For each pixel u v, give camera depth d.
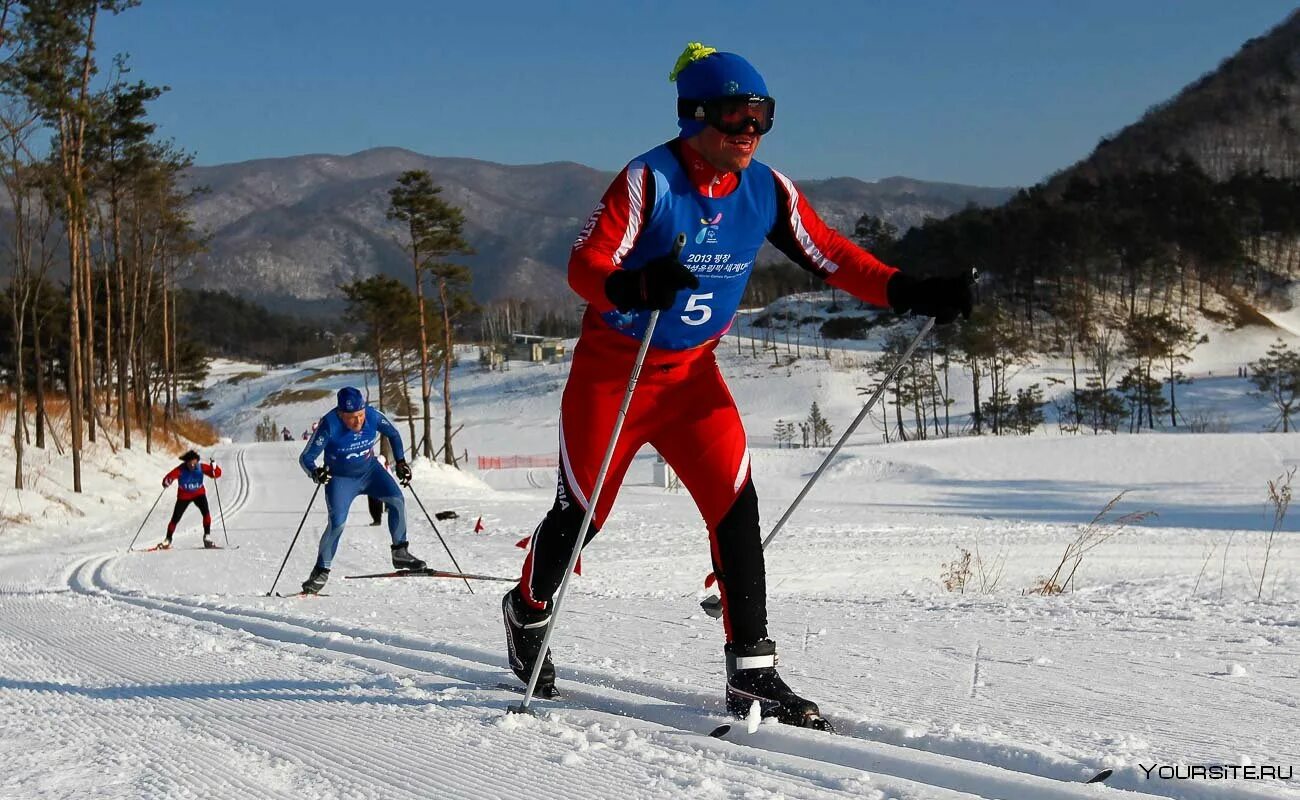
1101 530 18.36
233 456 44.88
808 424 88.25
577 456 3.62
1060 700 3.79
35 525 20.58
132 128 33.44
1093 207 132.12
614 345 3.50
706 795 2.67
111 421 38.88
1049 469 42.19
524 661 3.92
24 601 8.46
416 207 48.12
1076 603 7.65
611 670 4.39
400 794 2.80
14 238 24.00
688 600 7.76
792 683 4.18
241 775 3.04
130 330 43.22
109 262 40.06
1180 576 10.96
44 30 22.34
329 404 132.00
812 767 2.87
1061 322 112.19
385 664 4.74
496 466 65.62
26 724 3.80
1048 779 2.67
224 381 163.38
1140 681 4.20
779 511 24.06
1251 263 136.88
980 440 48.19
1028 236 118.44
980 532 18.03
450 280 49.44
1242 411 85.44
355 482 9.18
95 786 2.95
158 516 23.56
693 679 4.21
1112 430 78.62
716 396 3.63
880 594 9.48
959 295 3.35
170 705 4.05
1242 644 5.30
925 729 3.22
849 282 3.58
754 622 3.54
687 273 2.97
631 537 16.95
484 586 9.59
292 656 5.10
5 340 46.56
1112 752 2.94
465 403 116.44
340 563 12.30
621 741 3.26
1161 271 122.62
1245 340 118.06
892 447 47.69
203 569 11.84
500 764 3.03
